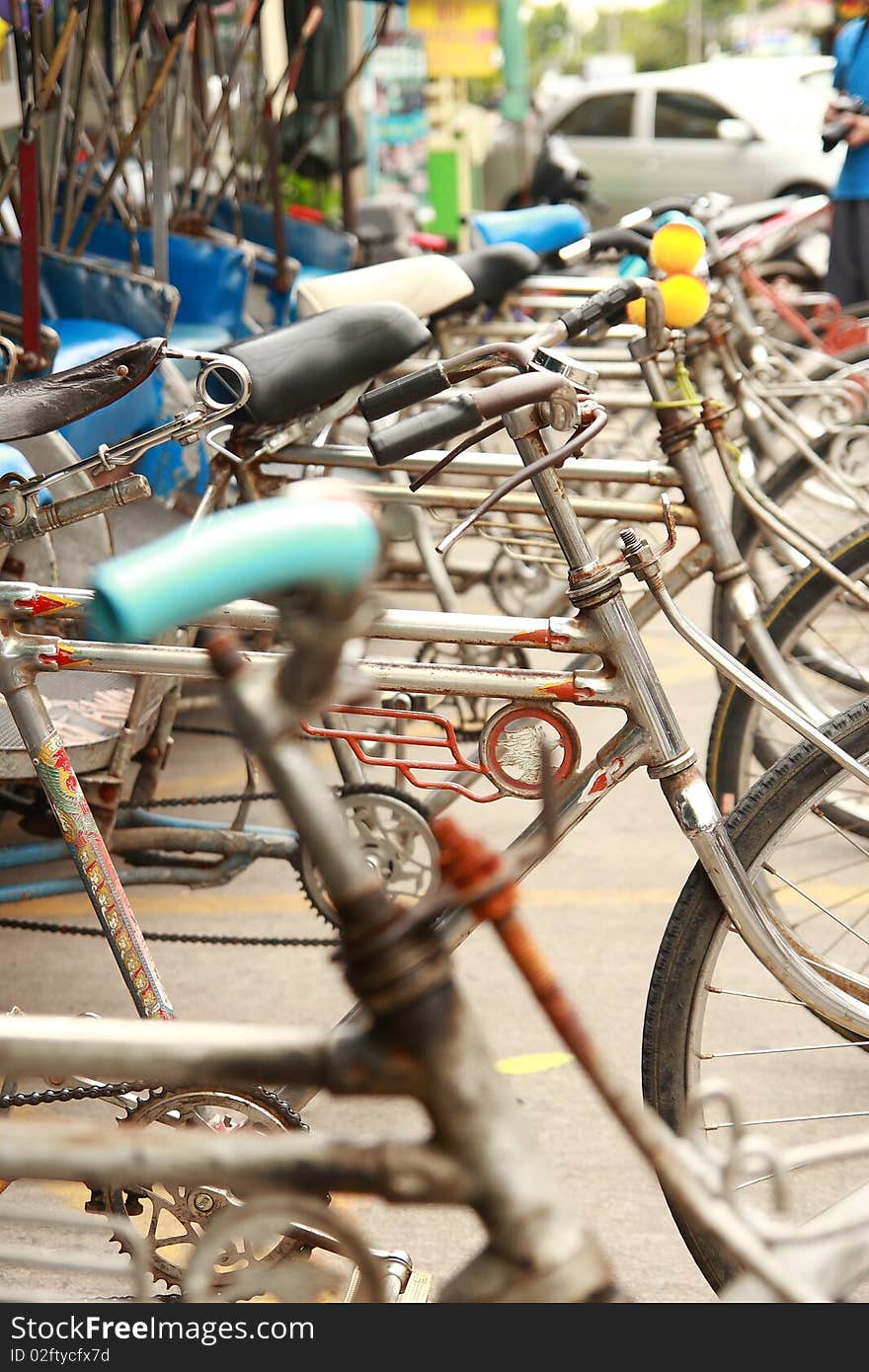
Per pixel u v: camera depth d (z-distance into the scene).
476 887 1.00
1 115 4.73
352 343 2.55
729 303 3.67
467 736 3.74
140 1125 1.97
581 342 4.30
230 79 5.60
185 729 3.65
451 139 13.15
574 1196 2.48
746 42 39.97
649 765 2.01
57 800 2.02
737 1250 1.04
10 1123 1.09
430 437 1.92
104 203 4.74
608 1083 1.03
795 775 2.01
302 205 8.13
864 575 2.98
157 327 4.20
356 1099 1.02
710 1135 2.33
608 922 3.48
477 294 3.77
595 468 2.83
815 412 4.97
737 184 12.90
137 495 2.07
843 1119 2.66
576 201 8.20
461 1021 0.97
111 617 0.83
